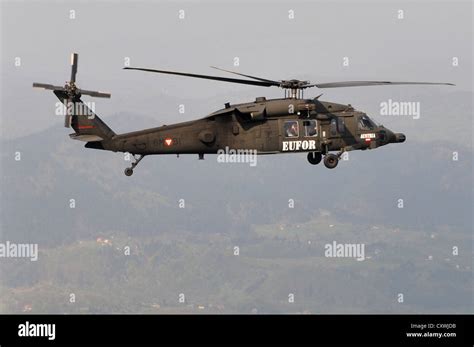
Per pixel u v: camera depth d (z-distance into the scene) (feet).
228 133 337.31
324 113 343.26
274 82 335.26
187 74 310.86
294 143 338.95
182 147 338.95
